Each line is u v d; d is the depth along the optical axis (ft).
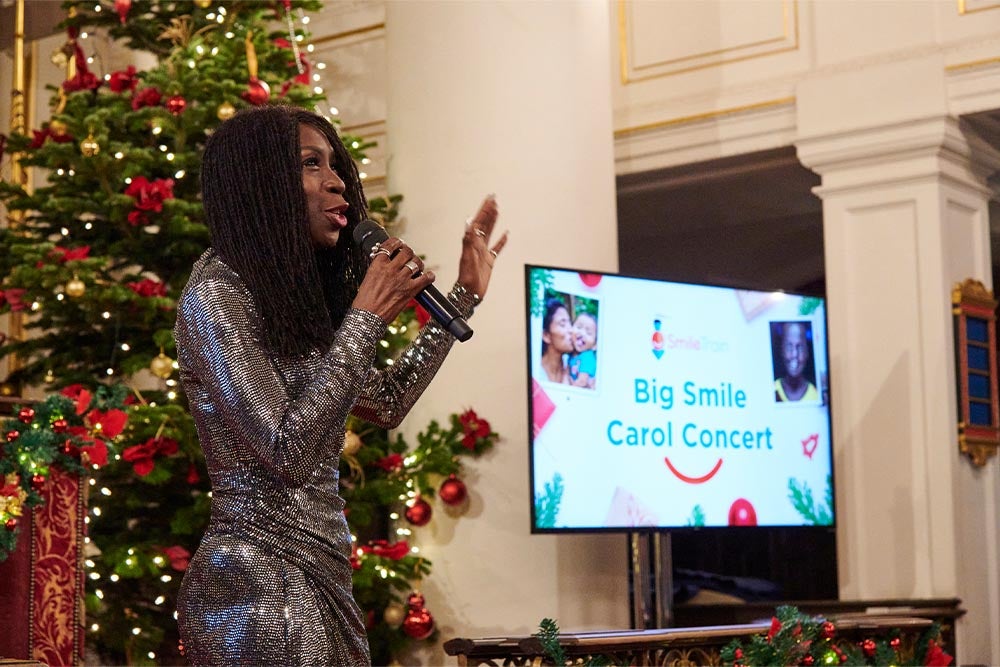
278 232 5.91
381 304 5.79
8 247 15.92
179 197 16.12
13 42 22.94
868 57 18.40
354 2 21.75
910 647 13.98
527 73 17.13
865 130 18.29
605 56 18.08
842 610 17.40
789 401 17.40
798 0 19.08
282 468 5.45
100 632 14.80
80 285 14.23
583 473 15.81
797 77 19.02
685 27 20.06
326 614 5.74
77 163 14.99
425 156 17.30
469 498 16.65
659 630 11.78
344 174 6.45
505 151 16.99
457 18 17.25
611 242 17.63
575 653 10.86
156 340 14.76
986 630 17.88
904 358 18.01
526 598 16.40
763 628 12.32
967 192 18.57
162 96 15.57
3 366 21.38
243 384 5.55
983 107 17.54
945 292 17.85
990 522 18.29
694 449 16.62
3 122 22.79
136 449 13.98
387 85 18.04
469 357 16.78
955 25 17.81
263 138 6.02
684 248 26.58
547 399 15.69
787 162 19.94
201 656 5.66
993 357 18.53
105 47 22.97
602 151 17.72
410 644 16.65
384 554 15.69
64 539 10.90
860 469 18.22
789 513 17.16
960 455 17.93
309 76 17.74
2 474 10.32
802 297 17.70
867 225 18.42
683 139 19.95
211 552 5.73
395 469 16.15
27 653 10.52
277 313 5.84
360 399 6.40
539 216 16.93
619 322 16.33
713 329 16.99
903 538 17.81
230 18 16.70
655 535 16.61
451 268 16.96
